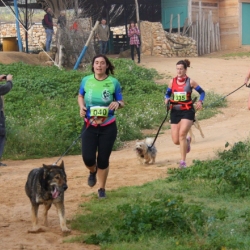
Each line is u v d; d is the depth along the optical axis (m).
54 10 33.31
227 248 7.18
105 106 9.81
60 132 18.34
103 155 9.96
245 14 43.59
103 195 10.31
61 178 7.99
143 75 29.58
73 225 8.59
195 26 41.72
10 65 28.91
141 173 12.88
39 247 7.57
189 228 7.88
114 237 7.79
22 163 15.90
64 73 27.52
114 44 41.97
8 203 10.27
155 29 38.28
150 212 8.17
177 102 12.59
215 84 28.72
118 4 42.88
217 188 10.48
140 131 20.19
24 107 22.11
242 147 13.66
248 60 36.97
